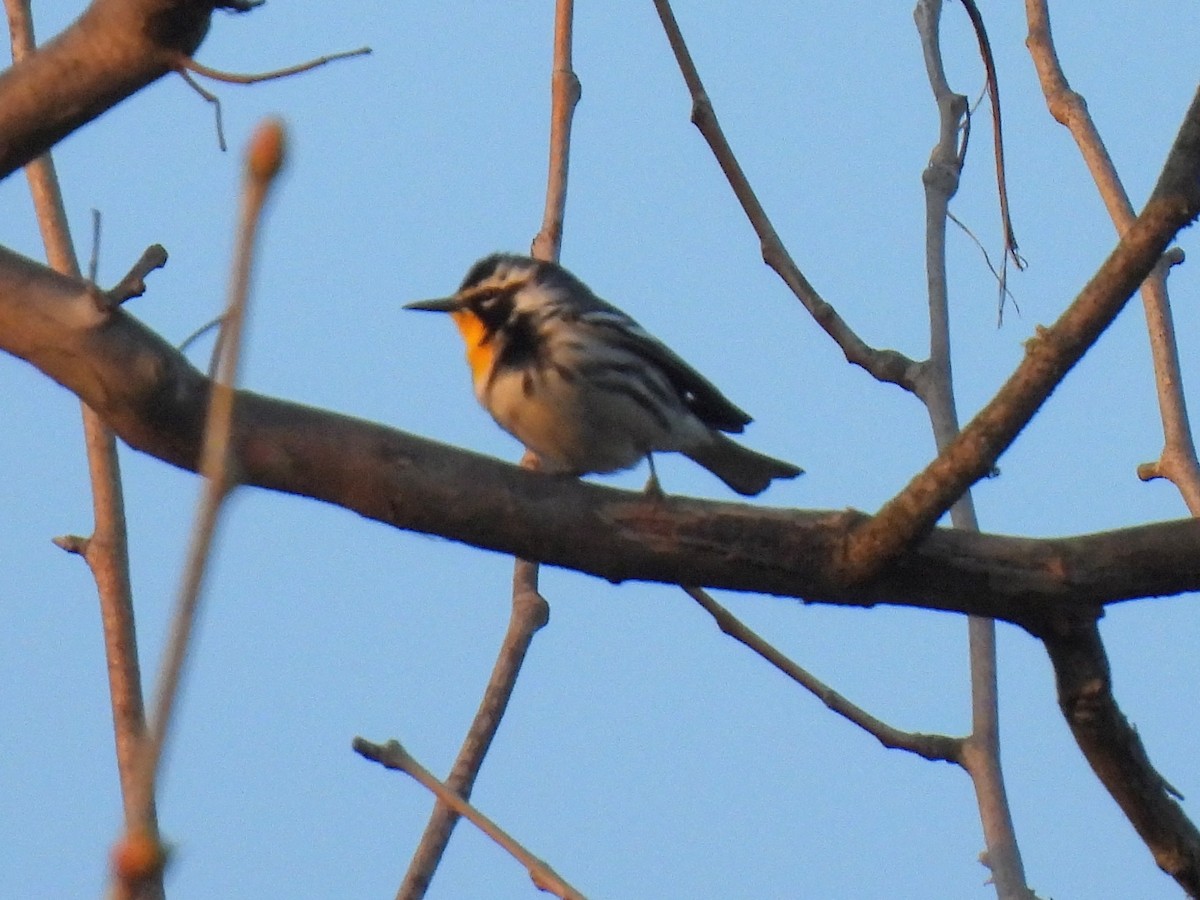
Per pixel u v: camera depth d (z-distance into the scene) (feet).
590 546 28.91
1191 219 25.68
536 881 25.20
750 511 29.32
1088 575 29.12
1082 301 26.37
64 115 24.82
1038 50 38.68
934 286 35.76
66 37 24.52
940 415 33.76
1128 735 30.09
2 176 25.71
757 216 36.78
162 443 26.55
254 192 10.88
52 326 25.48
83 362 25.63
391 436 28.27
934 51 39.19
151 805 11.16
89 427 34.65
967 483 27.66
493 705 32.40
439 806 30.01
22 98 24.58
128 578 33.73
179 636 10.45
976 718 30.66
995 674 31.09
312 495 28.04
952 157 37.63
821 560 29.12
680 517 29.07
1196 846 30.73
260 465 27.50
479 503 28.45
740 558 29.09
